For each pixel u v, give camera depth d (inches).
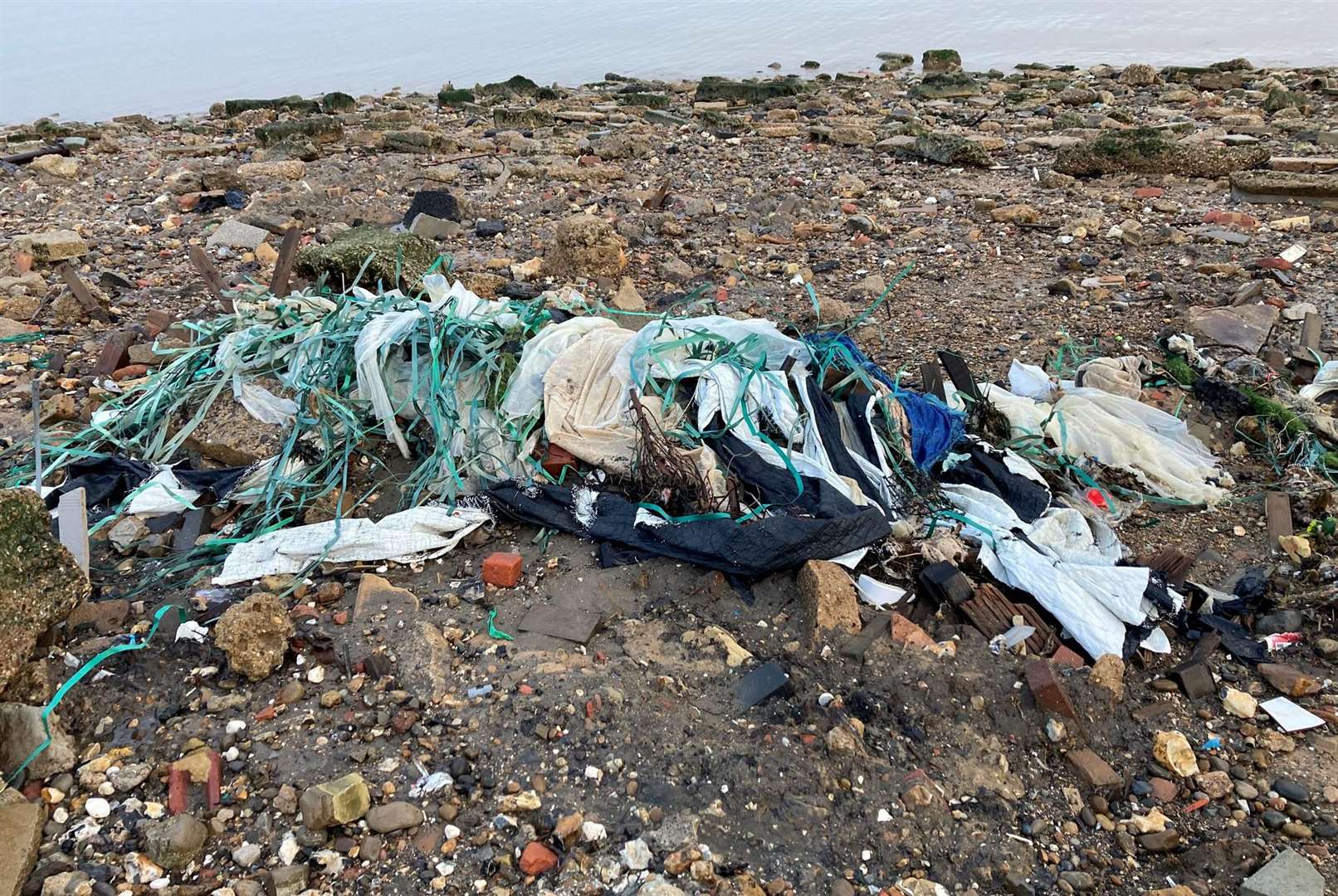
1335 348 260.7
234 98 880.9
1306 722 149.9
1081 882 126.6
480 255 352.2
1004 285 319.9
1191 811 138.3
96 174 496.4
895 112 657.0
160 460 209.0
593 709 143.6
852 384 211.5
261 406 212.5
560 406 199.6
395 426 202.1
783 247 362.9
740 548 171.2
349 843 126.7
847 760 138.2
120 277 323.9
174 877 122.6
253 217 387.9
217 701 146.9
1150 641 163.6
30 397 241.1
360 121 641.6
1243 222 363.9
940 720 146.6
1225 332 267.7
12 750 133.6
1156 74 744.3
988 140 517.0
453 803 131.6
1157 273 320.5
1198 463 210.8
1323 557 183.9
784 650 158.7
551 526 187.5
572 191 440.5
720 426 198.8
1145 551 190.1
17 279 319.9
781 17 1321.4
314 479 200.4
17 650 137.8
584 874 123.4
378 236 306.0
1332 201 379.2
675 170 490.6
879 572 178.1
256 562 178.2
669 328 213.5
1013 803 137.1
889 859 127.4
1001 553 176.9
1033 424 215.5
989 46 1048.8
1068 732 144.6
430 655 153.5
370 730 142.6
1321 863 129.0
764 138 569.6
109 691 148.7
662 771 136.0
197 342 234.4
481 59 1077.8
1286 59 888.9
